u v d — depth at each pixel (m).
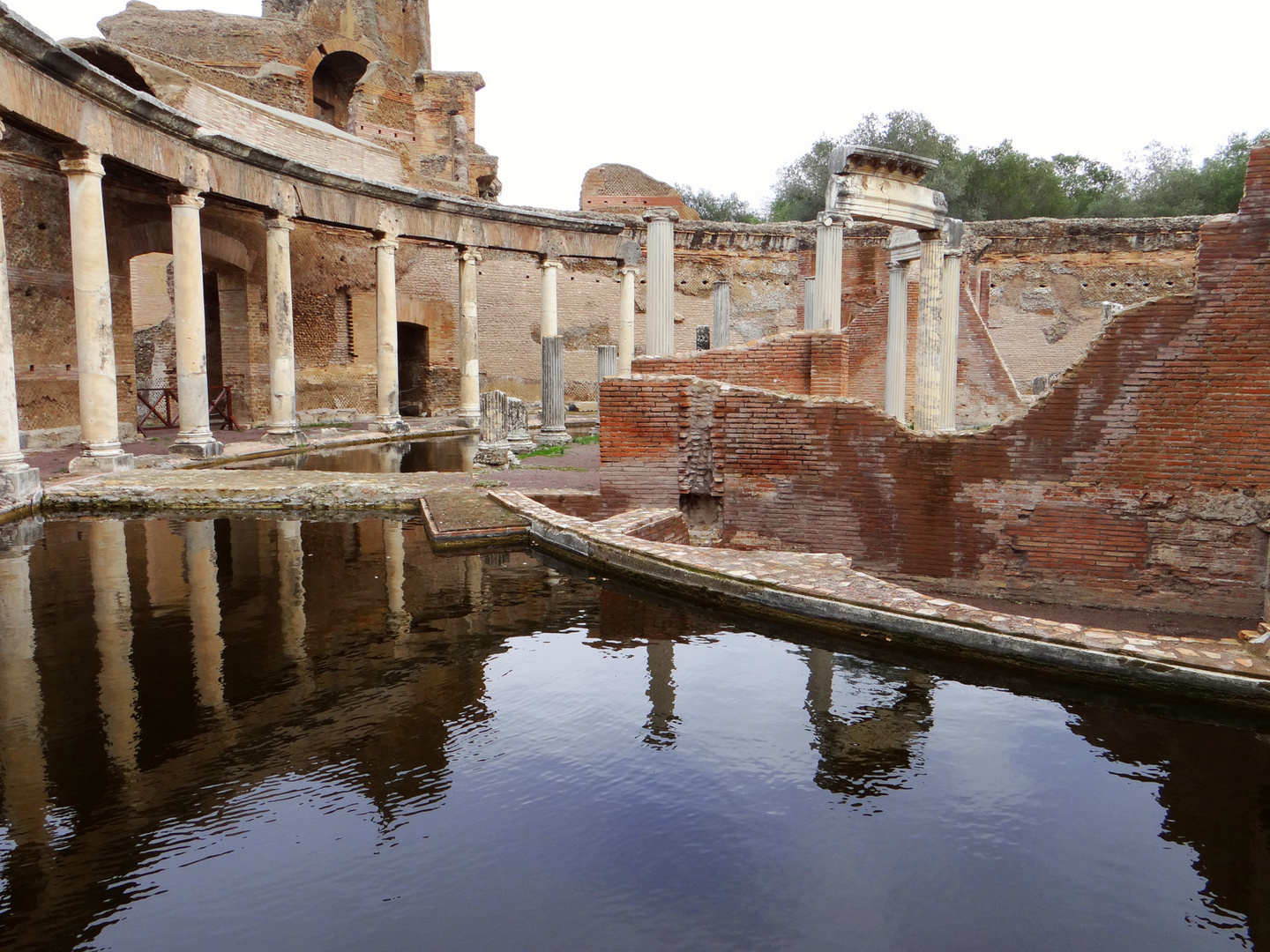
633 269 28.47
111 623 7.37
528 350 34.16
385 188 22.91
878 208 13.91
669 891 3.86
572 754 5.15
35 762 4.92
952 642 6.81
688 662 6.69
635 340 34.03
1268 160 8.42
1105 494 9.39
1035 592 9.77
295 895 3.79
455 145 36.94
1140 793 4.79
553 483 13.94
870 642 7.18
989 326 30.67
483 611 7.89
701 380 11.19
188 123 16.64
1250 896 3.91
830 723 5.64
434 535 10.35
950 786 4.84
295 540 10.62
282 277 20.55
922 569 10.28
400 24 38.22
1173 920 3.74
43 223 18.48
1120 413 9.27
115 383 15.04
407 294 31.19
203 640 6.98
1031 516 9.73
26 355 18.08
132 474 14.45
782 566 8.42
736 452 11.10
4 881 3.84
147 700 5.79
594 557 9.41
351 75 36.84
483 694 5.99
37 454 17.42
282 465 17.56
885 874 4.02
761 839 4.29
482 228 25.88
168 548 10.16
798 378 15.02
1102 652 6.19
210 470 15.38
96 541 10.51
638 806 4.58
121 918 3.60
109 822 4.32
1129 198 41.84
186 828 4.28
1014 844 4.29
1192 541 9.06
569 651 6.89
